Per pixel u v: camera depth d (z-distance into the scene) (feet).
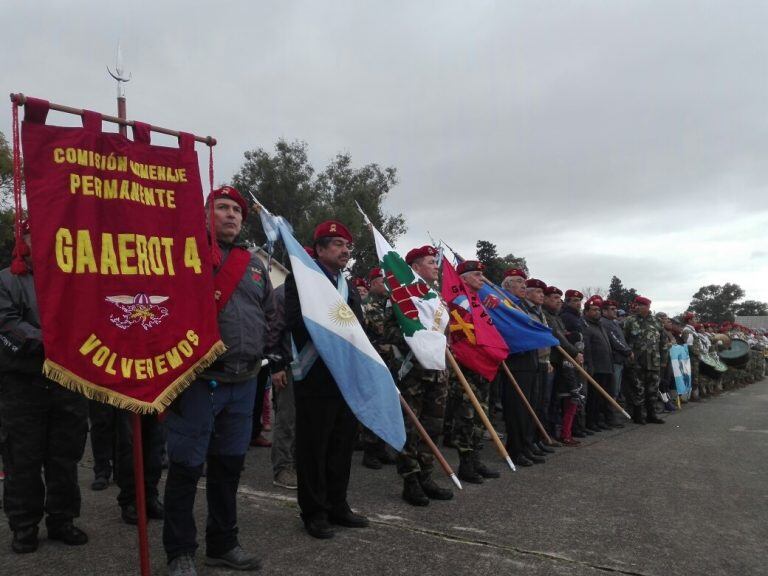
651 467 19.33
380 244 16.19
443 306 15.60
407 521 13.05
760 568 10.87
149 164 9.91
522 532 12.46
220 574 10.02
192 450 9.78
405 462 14.58
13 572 10.02
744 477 18.11
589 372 27.25
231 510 10.43
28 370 10.87
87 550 11.08
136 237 9.46
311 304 11.90
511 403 19.45
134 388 8.91
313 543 11.53
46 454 11.36
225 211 10.93
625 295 201.57
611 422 29.35
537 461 19.83
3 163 57.57
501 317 19.88
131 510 12.69
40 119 9.02
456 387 17.16
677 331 44.37
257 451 20.98
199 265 10.00
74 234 8.89
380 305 19.39
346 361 11.93
